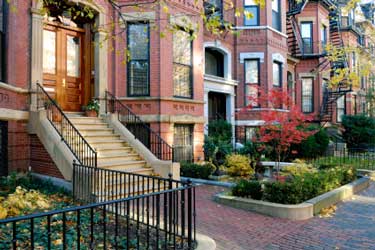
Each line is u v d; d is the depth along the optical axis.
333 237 5.57
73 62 11.76
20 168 9.34
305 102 22.08
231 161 11.50
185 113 12.89
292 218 6.68
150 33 12.04
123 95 12.13
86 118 10.71
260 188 7.66
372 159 15.37
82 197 7.46
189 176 11.30
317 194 8.02
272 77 17.48
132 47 12.20
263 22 17.20
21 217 2.63
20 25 9.49
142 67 12.15
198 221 6.32
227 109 17.02
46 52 10.97
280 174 9.99
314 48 21.72
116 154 9.76
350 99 25.20
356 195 9.11
